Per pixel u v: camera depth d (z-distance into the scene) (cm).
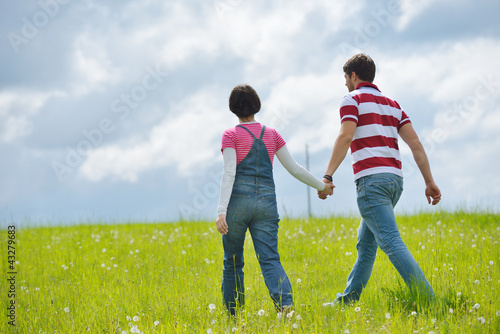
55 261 1177
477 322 536
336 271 910
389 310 619
